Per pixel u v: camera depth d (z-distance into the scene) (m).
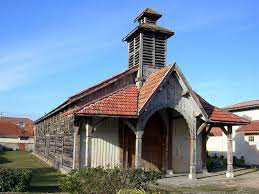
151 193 12.53
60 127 27.84
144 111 20.41
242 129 35.59
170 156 23.84
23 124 90.81
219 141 41.56
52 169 27.64
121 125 22.81
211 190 17.14
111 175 12.53
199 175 23.09
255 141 34.88
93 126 20.34
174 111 24.16
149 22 25.19
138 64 24.17
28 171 15.56
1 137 67.94
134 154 23.02
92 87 22.66
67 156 23.86
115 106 20.50
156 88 20.59
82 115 19.56
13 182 14.82
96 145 22.14
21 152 56.47
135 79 23.89
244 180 20.95
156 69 24.31
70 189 12.85
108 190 12.18
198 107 21.38
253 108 36.88
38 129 47.41
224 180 20.88
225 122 22.16
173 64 21.19
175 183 19.47
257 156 34.34
